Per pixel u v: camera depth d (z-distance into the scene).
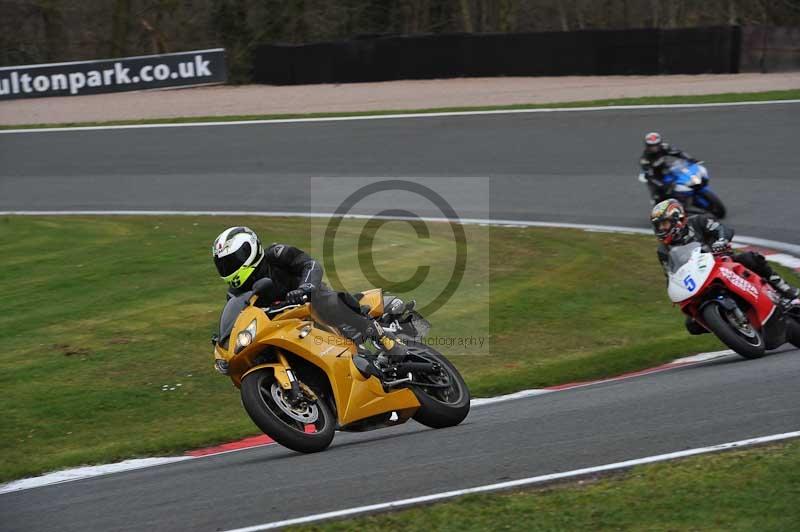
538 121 76.00
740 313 28.39
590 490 17.45
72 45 129.00
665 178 51.94
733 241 48.28
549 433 21.75
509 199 59.12
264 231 53.69
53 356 35.72
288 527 16.72
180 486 20.78
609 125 73.50
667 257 29.72
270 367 21.03
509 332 37.34
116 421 30.14
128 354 35.81
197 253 49.53
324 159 70.81
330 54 98.44
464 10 131.25
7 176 71.88
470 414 26.17
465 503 17.17
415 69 96.00
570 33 91.50
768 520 15.65
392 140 74.25
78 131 83.38
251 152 74.00
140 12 125.88
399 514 16.91
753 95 78.69
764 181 58.25
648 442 20.17
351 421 21.73
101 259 49.06
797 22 129.38
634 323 38.09
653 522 15.97
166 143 78.00
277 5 126.25
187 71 102.50
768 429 20.30
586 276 43.94
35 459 26.89
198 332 38.00
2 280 45.84
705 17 133.50
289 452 23.52
